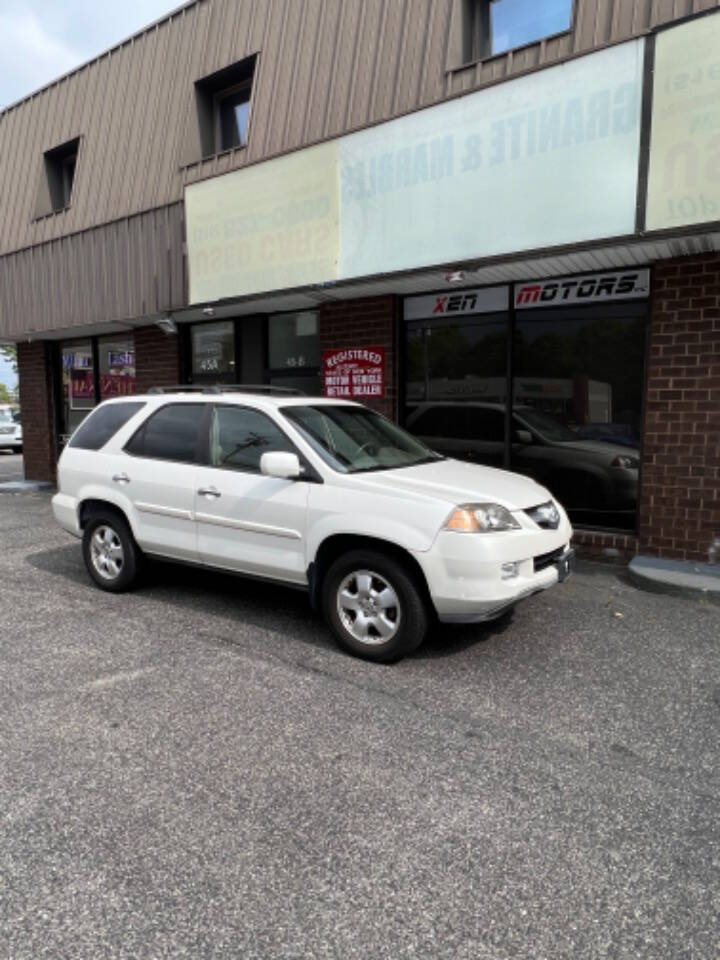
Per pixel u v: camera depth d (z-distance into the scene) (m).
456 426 7.85
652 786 2.99
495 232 6.14
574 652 4.48
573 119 5.61
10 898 2.32
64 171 12.52
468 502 4.10
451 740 3.37
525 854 2.55
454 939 2.16
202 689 3.92
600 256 6.04
